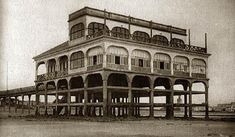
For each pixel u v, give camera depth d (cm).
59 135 2438
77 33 4672
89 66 4381
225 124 3819
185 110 5244
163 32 5266
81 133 2562
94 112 5134
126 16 4869
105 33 4159
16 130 2828
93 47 4341
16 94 6272
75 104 4644
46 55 5300
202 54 5244
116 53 4284
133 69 4422
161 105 4700
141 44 4516
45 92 5341
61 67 5228
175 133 2639
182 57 5047
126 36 4834
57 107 5384
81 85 5556
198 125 3625
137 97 5722
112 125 3359
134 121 4081
